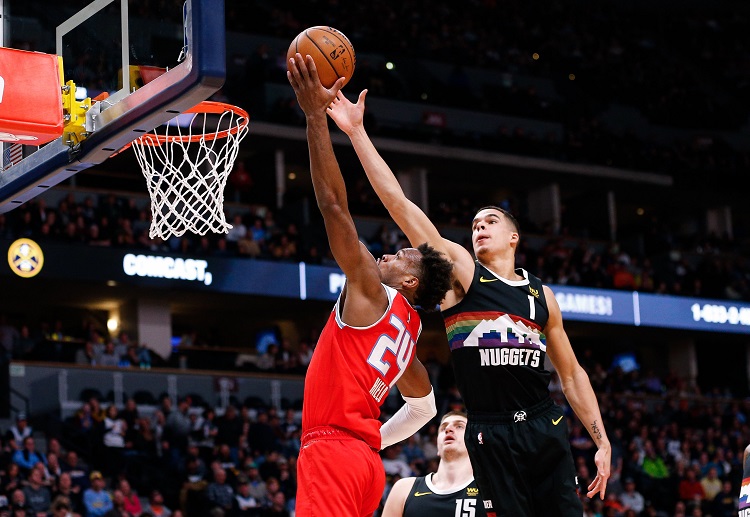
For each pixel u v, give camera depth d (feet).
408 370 16.25
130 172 79.56
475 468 16.87
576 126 102.89
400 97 95.25
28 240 64.95
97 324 78.79
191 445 57.36
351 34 99.45
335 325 14.92
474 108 98.43
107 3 20.11
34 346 65.16
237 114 23.03
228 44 92.22
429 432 66.13
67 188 73.46
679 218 109.19
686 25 121.49
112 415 57.98
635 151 100.89
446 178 96.32
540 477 16.71
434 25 106.42
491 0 113.60
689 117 111.24
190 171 22.95
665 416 79.56
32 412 61.46
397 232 84.74
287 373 71.82
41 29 21.44
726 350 100.63
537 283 17.33
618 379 84.02
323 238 79.97
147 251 69.31
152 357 68.69
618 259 90.99
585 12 118.93
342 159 88.28
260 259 74.08
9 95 20.04
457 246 17.24
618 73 113.19
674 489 67.97
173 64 18.48
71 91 20.51
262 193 87.25
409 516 22.29
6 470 48.42
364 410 14.74
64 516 45.01
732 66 120.06
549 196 97.91
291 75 14.56
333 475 14.37
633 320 85.15
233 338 87.40
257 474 55.21
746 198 105.09
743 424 81.92
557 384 74.49
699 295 90.58
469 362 16.81
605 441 17.47
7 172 22.54
